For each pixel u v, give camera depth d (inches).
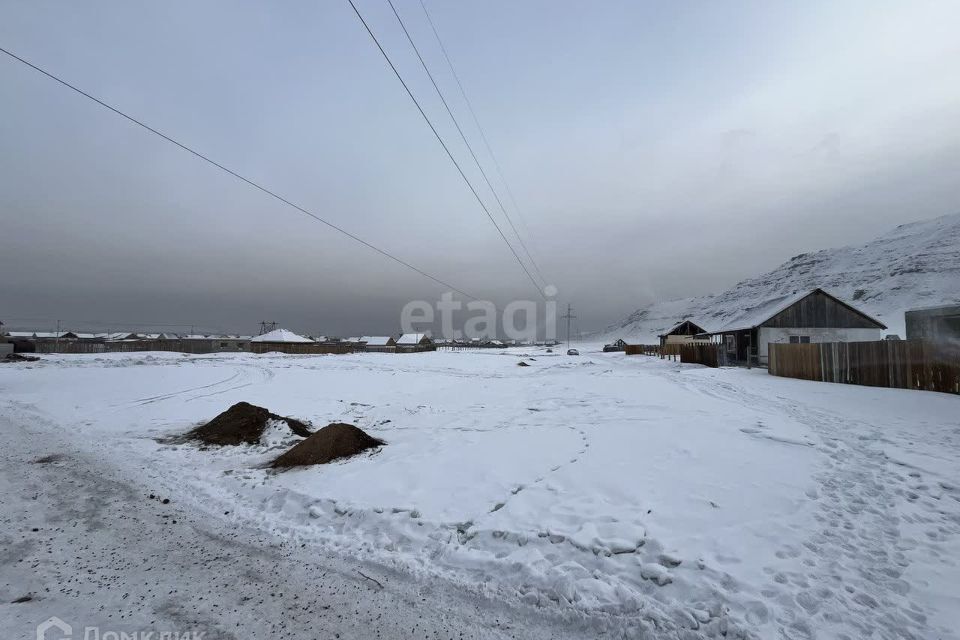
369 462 269.6
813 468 228.2
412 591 136.9
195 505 212.8
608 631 116.6
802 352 663.8
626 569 141.1
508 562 148.9
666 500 189.3
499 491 209.6
